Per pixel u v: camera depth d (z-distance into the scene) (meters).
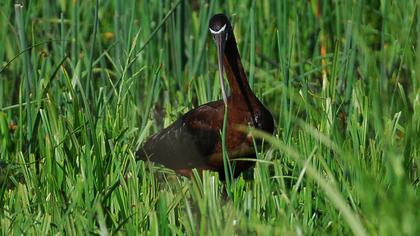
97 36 14.63
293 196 9.45
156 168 12.05
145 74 14.21
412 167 10.40
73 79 12.96
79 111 11.77
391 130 10.53
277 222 9.10
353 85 12.94
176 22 14.75
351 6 14.95
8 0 14.30
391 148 9.38
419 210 8.03
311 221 9.40
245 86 11.28
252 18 12.73
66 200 10.38
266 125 11.37
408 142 10.03
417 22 14.18
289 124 11.48
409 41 12.69
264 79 14.84
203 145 11.61
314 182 10.10
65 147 11.08
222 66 11.13
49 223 9.41
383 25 13.96
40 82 12.51
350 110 12.09
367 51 11.00
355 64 14.01
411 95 13.04
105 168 10.96
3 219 9.66
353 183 10.00
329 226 9.18
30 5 14.02
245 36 14.59
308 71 14.66
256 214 9.28
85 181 10.03
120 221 9.76
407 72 13.93
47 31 15.59
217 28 11.32
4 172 11.33
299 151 11.05
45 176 10.89
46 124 11.58
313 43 15.74
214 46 15.98
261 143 11.38
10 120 13.20
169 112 12.90
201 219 9.02
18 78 14.25
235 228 9.02
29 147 12.02
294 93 11.87
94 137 10.73
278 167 10.40
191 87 13.58
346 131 11.87
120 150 11.30
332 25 15.70
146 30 14.75
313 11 15.80
